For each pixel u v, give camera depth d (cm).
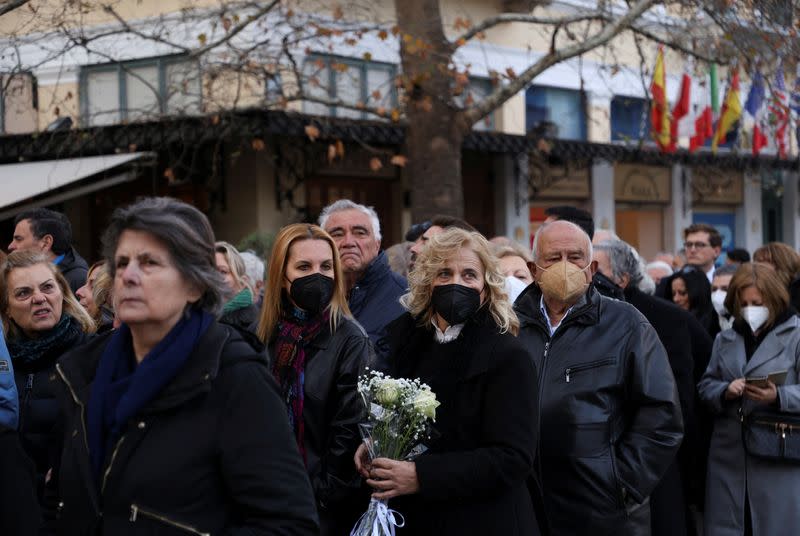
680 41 1170
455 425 375
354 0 1377
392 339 405
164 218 266
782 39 1042
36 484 434
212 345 267
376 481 363
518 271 623
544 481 450
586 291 473
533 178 1881
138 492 257
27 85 1401
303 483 269
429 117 1090
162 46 1448
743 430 604
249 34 1420
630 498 452
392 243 1684
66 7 1095
